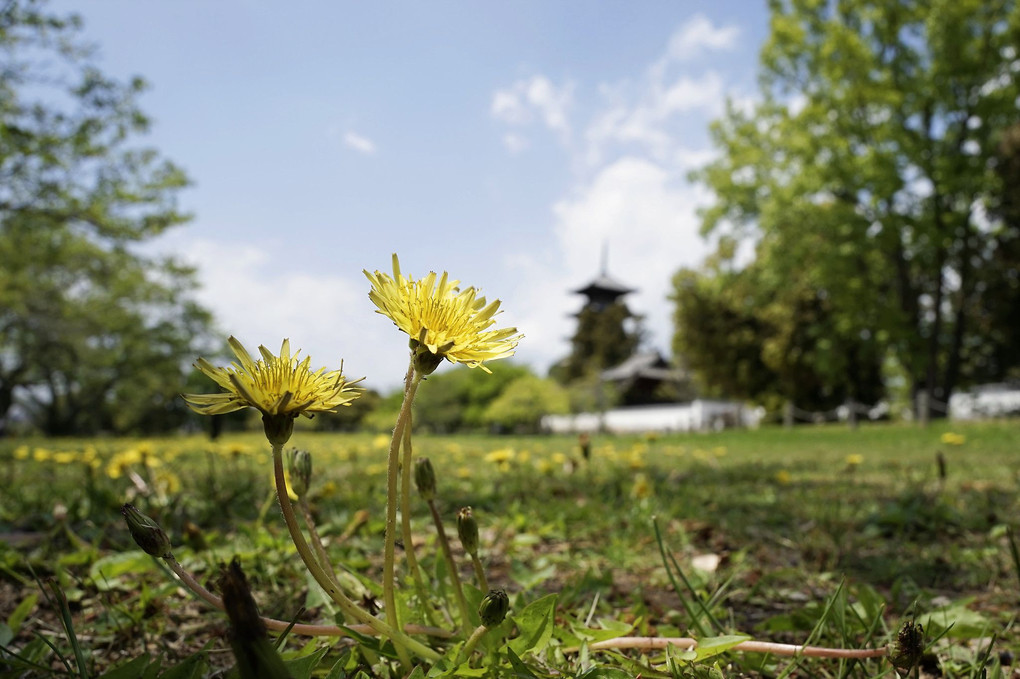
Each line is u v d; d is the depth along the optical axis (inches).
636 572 95.8
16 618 62.2
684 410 1519.4
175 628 67.0
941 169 836.0
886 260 965.2
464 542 46.9
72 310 1080.8
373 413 1305.4
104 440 701.9
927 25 863.1
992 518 130.0
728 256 1286.9
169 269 873.5
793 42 902.4
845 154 865.5
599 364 2365.9
